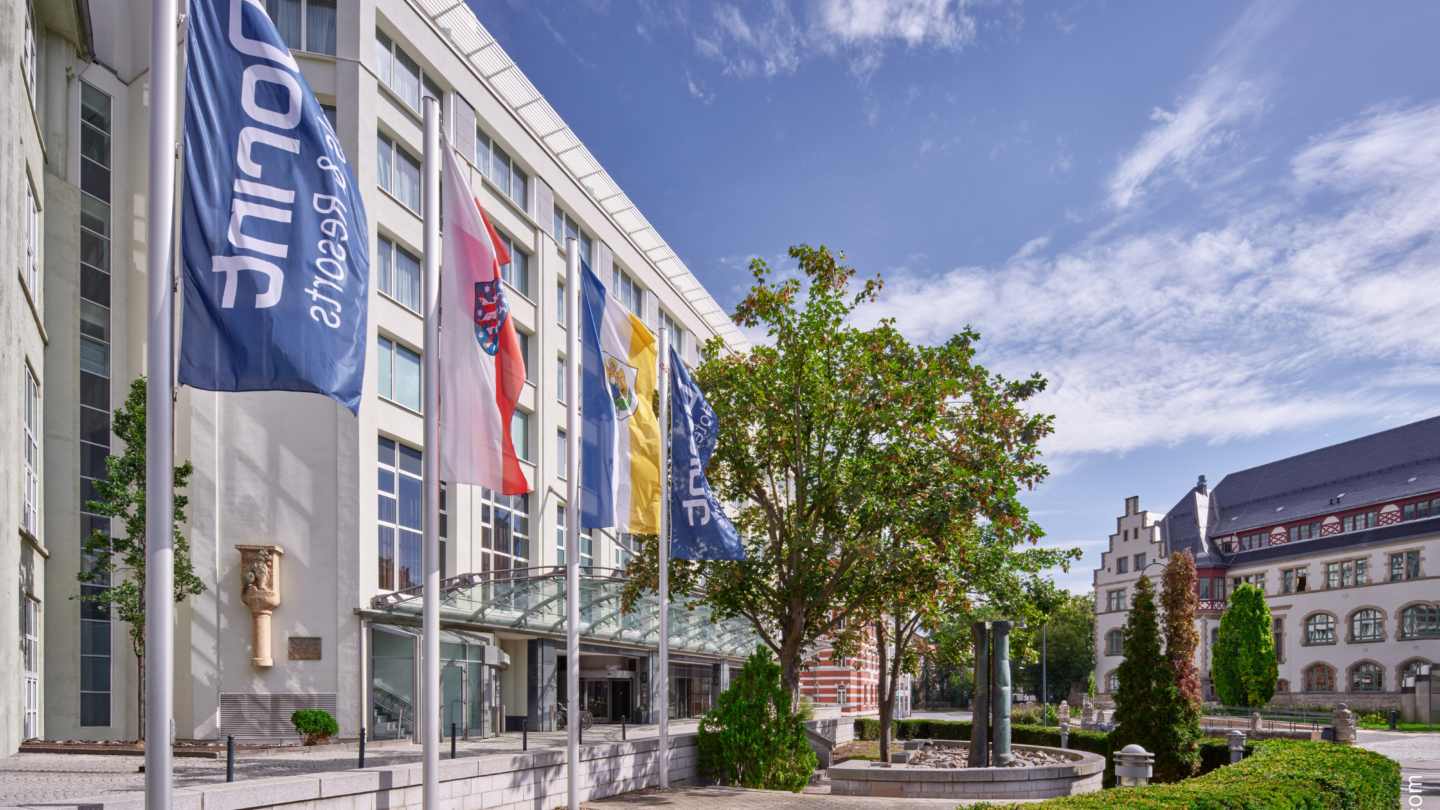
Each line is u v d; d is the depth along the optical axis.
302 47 23.91
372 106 24.41
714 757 20.03
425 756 10.94
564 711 32.41
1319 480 68.56
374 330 23.95
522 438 31.23
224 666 21.33
